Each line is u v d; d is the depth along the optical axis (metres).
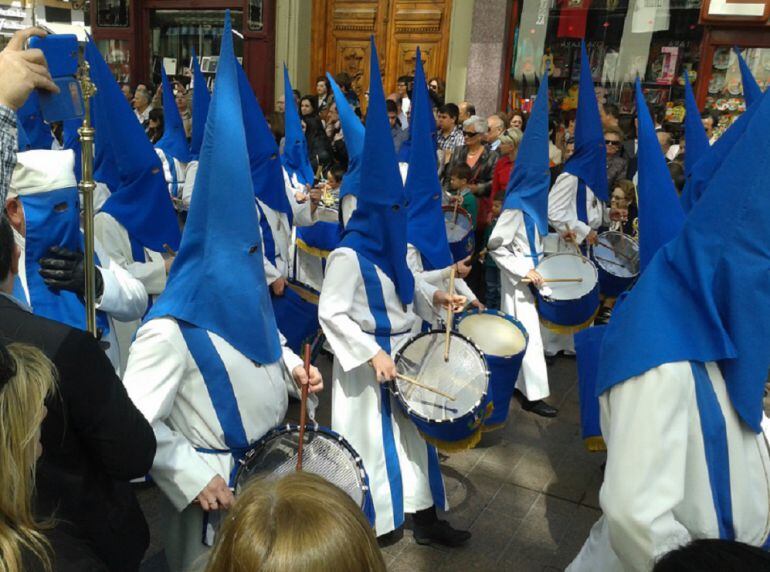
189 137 8.64
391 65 11.14
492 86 9.74
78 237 2.74
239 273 2.24
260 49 11.77
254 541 1.11
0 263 1.73
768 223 1.76
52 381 1.43
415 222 3.82
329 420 4.66
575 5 9.25
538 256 4.91
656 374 1.78
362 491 2.29
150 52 13.18
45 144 4.45
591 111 5.82
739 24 8.22
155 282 3.80
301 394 2.41
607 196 6.11
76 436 1.71
